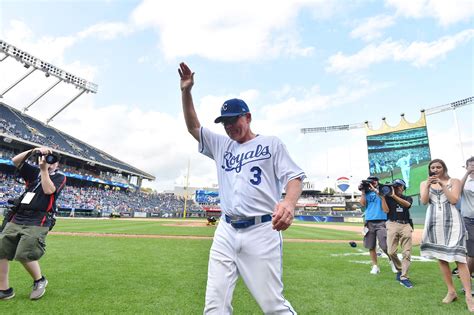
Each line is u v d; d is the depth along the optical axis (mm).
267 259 2129
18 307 3592
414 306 3920
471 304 3842
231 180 2332
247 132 2410
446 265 4227
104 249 8516
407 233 5324
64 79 40094
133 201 53469
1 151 36000
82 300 3885
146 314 3439
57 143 43469
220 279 2180
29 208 3883
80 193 44375
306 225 29422
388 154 40031
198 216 51500
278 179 2291
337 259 7570
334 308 3799
